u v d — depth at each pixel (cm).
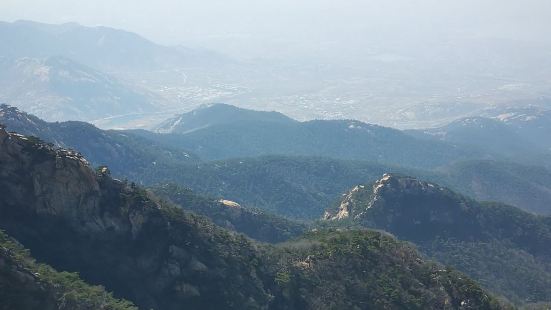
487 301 13188
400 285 13288
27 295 9231
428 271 14088
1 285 9088
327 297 12538
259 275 12631
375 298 12750
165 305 11500
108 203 12038
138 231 12044
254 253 13275
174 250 12081
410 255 14862
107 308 9819
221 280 12056
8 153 11300
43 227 11200
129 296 11294
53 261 10944
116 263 11581
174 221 12600
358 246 14300
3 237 10231
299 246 14675
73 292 9681
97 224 11719
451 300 13112
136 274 11650
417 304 12788
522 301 19775
